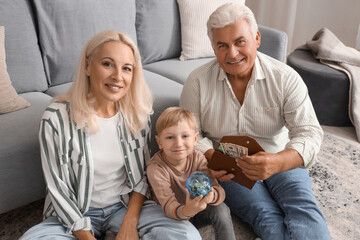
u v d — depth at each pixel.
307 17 4.05
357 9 3.74
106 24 2.33
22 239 1.31
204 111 1.72
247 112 1.68
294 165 1.52
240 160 1.46
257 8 4.18
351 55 2.83
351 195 2.08
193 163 1.55
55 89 2.20
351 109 2.70
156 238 1.38
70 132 1.36
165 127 1.44
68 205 1.36
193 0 2.67
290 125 1.66
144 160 1.60
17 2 2.00
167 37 2.71
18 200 1.73
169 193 1.45
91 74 1.35
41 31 2.10
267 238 1.59
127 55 1.35
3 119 1.76
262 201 1.66
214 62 1.71
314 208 1.55
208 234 1.77
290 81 1.61
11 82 1.99
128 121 1.48
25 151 1.66
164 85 2.24
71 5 2.15
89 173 1.39
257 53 1.68
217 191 1.46
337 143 2.62
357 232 1.81
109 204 1.50
